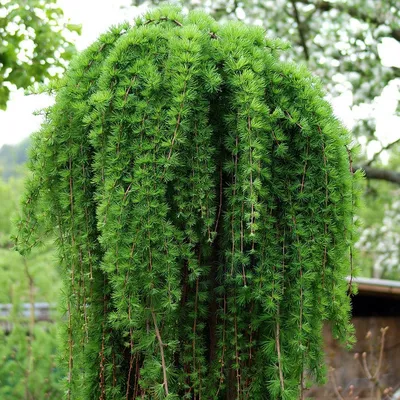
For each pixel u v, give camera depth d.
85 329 1.89
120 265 1.69
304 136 1.76
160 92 1.74
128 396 1.94
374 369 4.65
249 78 1.71
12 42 3.82
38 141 1.94
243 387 1.86
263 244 1.78
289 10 6.61
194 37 1.74
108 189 1.72
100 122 1.75
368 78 6.51
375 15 6.47
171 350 1.79
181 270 1.83
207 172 1.75
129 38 1.77
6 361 4.31
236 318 1.83
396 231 10.81
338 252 1.83
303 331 1.76
